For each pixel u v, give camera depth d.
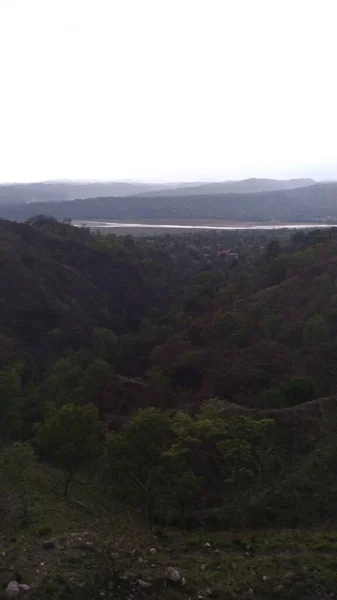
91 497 21.06
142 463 19.05
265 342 37.72
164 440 20.00
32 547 12.87
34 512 16.70
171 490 18.62
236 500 18.41
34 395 34.97
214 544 14.62
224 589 11.62
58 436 20.84
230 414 23.05
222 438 20.55
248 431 20.17
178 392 35.69
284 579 11.96
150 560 12.54
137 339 47.06
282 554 13.70
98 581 11.37
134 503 19.06
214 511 17.92
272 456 20.20
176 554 13.64
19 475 18.75
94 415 21.77
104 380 35.62
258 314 43.22
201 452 20.05
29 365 47.84
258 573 12.34
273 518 17.33
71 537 13.48
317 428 21.66
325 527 16.28
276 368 34.78
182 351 40.66
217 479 19.42
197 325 44.72
